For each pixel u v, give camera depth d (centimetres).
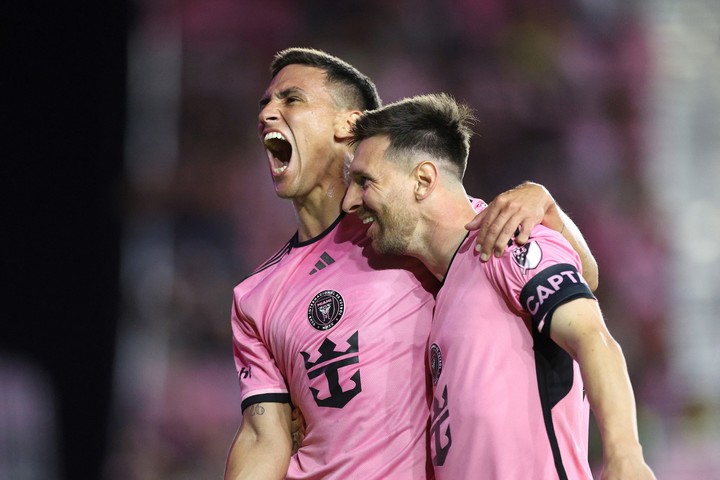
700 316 3497
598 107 3703
